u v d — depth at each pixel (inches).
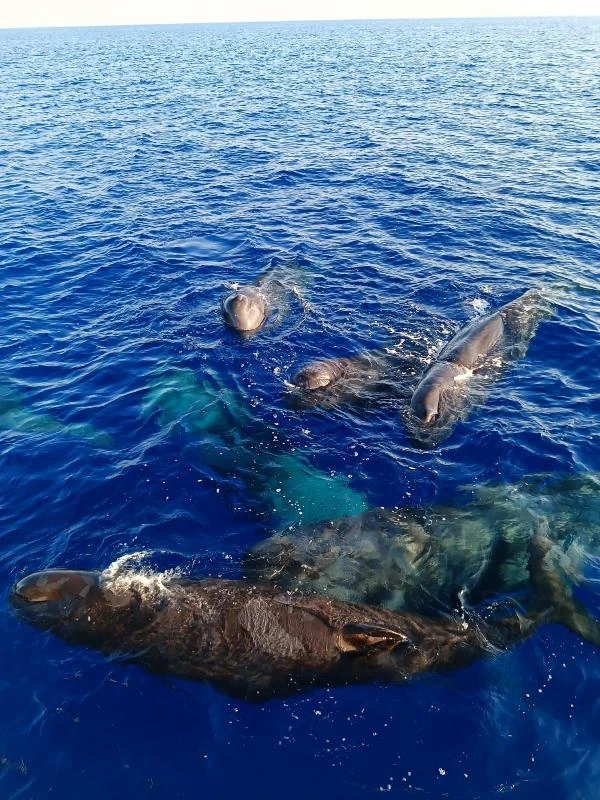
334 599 345.4
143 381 559.5
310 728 291.3
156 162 1248.2
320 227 899.4
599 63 2689.5
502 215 916.0
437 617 339.9
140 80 2544.3
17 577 365.1
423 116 1604.3
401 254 802.2
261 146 1355.8
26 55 4210.1
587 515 404.5
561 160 1167.0
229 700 302.7
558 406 514.0
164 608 331.9
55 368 583.2
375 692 303.9
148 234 883.4
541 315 645.3
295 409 521.0
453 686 306.5
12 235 886.4
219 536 394.0
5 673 313.4
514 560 373.7
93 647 323.6
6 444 477.7
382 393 543.2
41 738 289.1
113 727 293.4
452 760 278.1
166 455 463.8
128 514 410.6
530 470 444.8
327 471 451.5
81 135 1480.1
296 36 6560.0
